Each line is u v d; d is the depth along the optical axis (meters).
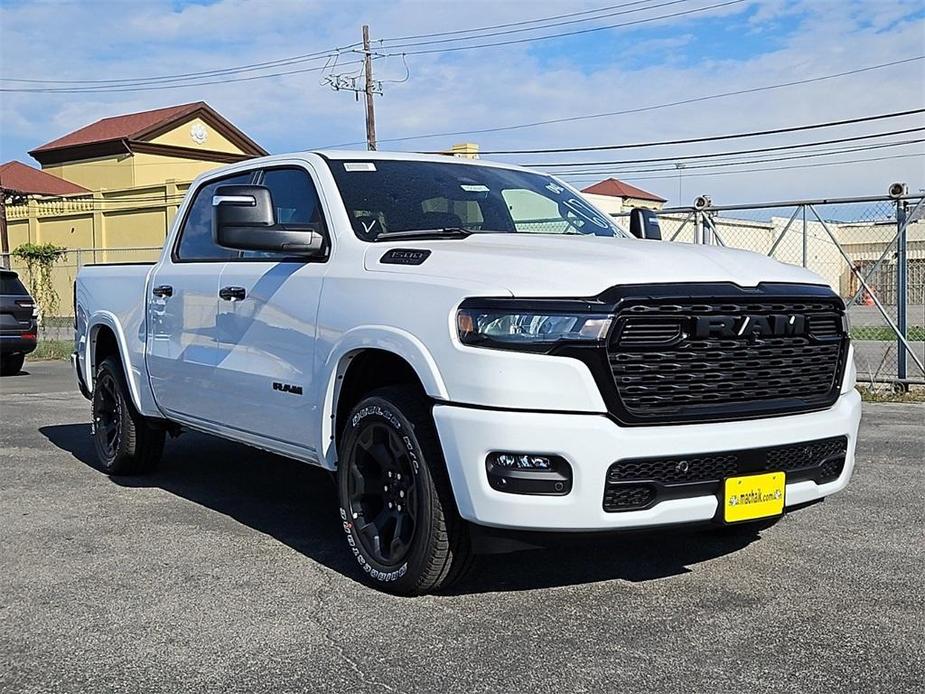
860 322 19.08
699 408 4.05
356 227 4.94
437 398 4.08
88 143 48.94
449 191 5.43
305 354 4.89
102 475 7.12
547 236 5.00
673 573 4.73
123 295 6.84
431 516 4.16
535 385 3.86
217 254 5.96
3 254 29.64
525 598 4.37
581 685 3.47
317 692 3.44
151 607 4.28
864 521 5.70
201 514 5.93
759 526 5.40
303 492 6.55
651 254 4.38
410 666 3.64
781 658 3.70
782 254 20.50
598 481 3.86
